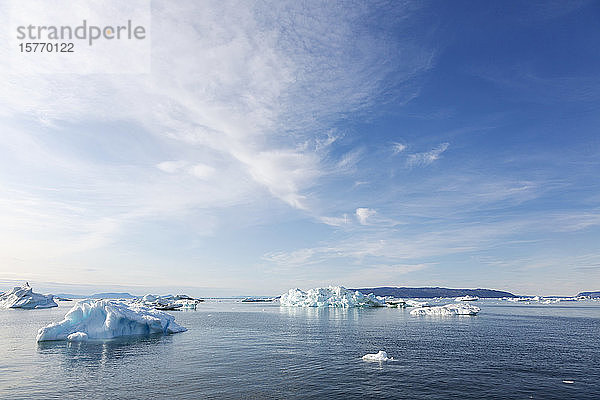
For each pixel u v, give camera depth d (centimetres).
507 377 3119
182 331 6675
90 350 4453
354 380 3003
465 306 12469
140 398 2538
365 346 4831
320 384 2881
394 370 3362
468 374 3219
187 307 16650
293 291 18725
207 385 2848
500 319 9806
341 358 3950
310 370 3356
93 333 5403
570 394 2661
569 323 8556
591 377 3133
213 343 5081
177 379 3030
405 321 9006
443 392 2686
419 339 5566
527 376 3156
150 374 3206
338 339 5572
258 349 4556
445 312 11525
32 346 4741
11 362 3728
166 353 4253
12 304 15438
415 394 2634
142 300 18162
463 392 2689
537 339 5584
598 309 16738
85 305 5550
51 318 9888
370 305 16700
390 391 2702
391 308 16100
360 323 8456
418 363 3688
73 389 2756
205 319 9906
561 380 3033
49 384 2895
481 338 5700
